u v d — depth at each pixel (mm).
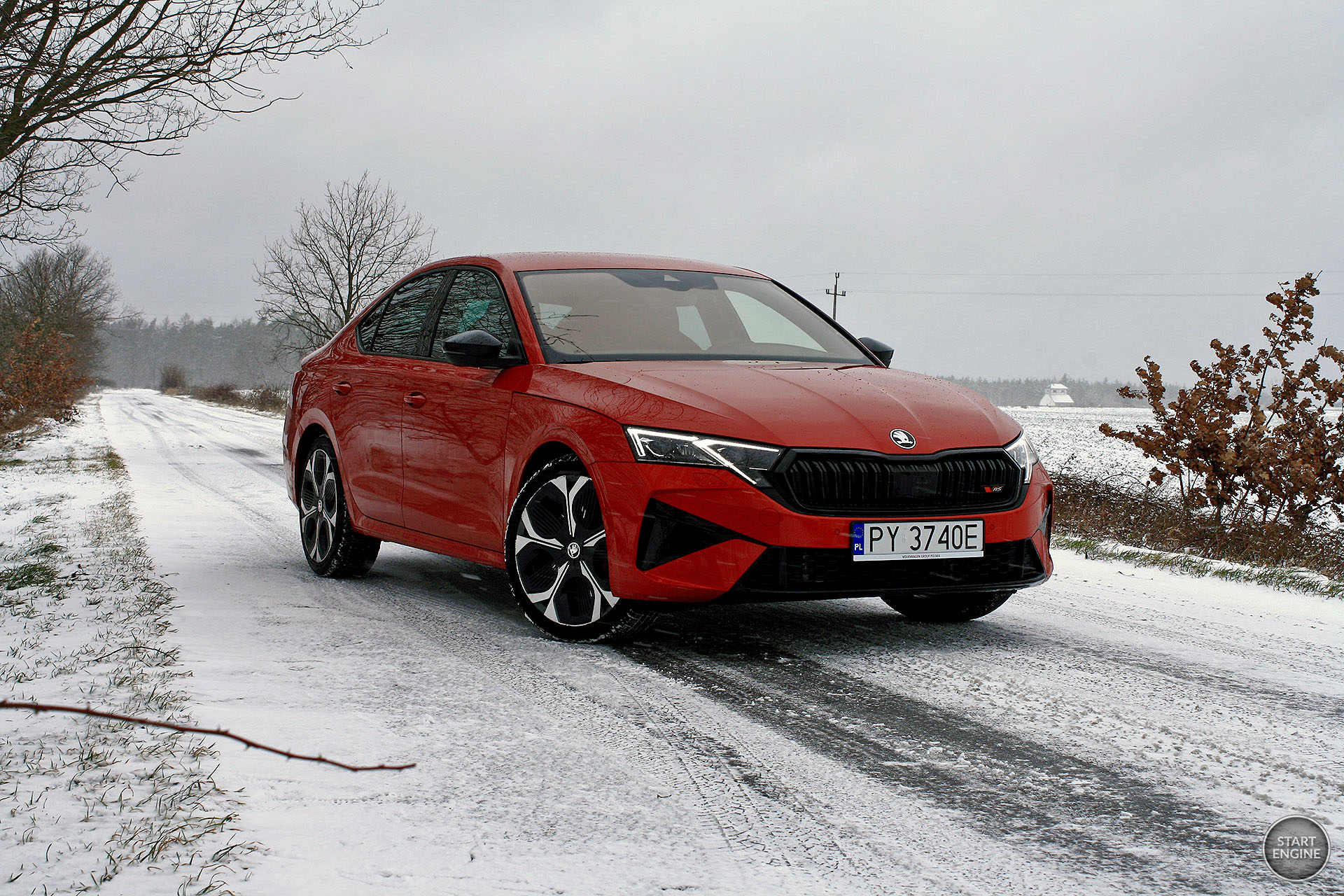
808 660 3820
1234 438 8883
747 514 3611
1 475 14344
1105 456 20938
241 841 2100
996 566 3920
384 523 5234
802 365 4578
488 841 2172
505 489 4363
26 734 2764
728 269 5715
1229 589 5559
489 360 4488
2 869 1930
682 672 3619
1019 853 2172
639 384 4035
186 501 10031
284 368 41844
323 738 2809
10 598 5023
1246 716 3182
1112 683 3551
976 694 3387
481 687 3377
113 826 2150
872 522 3676
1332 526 9492
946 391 4359
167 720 2904
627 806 2395
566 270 5105
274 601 4867
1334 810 2439
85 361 59469
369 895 1899
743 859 2117
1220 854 2180
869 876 2049
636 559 3756
